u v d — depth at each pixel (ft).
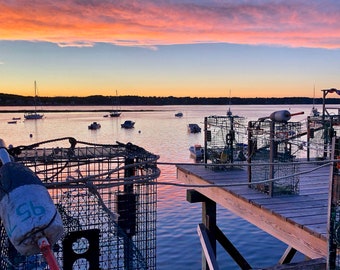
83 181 8.13
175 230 58.18
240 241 54.95
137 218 12.42
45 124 360.48
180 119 451.12
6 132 269.03
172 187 85.20
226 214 66.23
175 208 69.26
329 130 38.42
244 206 26.66
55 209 5.01
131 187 12.53
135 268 11.85
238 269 47.24
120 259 11.98
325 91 44.24
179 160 133.18
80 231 10.11
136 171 12.75
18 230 4.63
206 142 39.22
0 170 5.46
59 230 4.89
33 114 434.71
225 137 38.96
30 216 4.72
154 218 12.53
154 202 12.57
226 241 33.35
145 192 12.56
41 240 4.60
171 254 50.11
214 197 31.17
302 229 20.26
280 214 22.44
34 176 5.41
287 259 33.27
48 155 12.14
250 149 29.27
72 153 12.35
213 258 29.43
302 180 31.96
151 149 168.25
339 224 17.26
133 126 312.71
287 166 27.81
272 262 48.70
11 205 4.90
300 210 23.34
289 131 29.25
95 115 610.65
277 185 27.22
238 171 36.09
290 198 26.32
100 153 12.41
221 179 32.53
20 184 5.11
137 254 12.08
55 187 7.91
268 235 56.85
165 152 157.38
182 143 193.57
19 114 623.36
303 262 17.67
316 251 19.06
